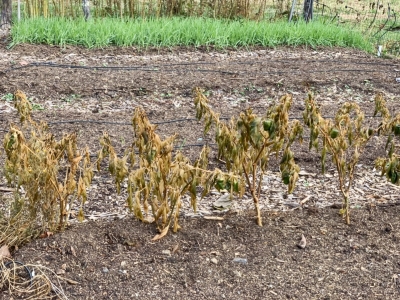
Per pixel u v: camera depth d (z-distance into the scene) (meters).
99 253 2.99
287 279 2.86
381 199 3.77
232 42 8.21
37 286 2.74
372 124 5.31
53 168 2.94
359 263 3.01
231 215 3.44
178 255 3.00
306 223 3.37
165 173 2.98
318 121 3.05
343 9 12.20
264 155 3.13
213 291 2.75
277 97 6.18
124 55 7.49
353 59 7.91
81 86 6.12
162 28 8.05
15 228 3.01
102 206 3.55
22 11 9.65
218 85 6.34
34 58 7.08
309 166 4.34
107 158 4.34
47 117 5.25
